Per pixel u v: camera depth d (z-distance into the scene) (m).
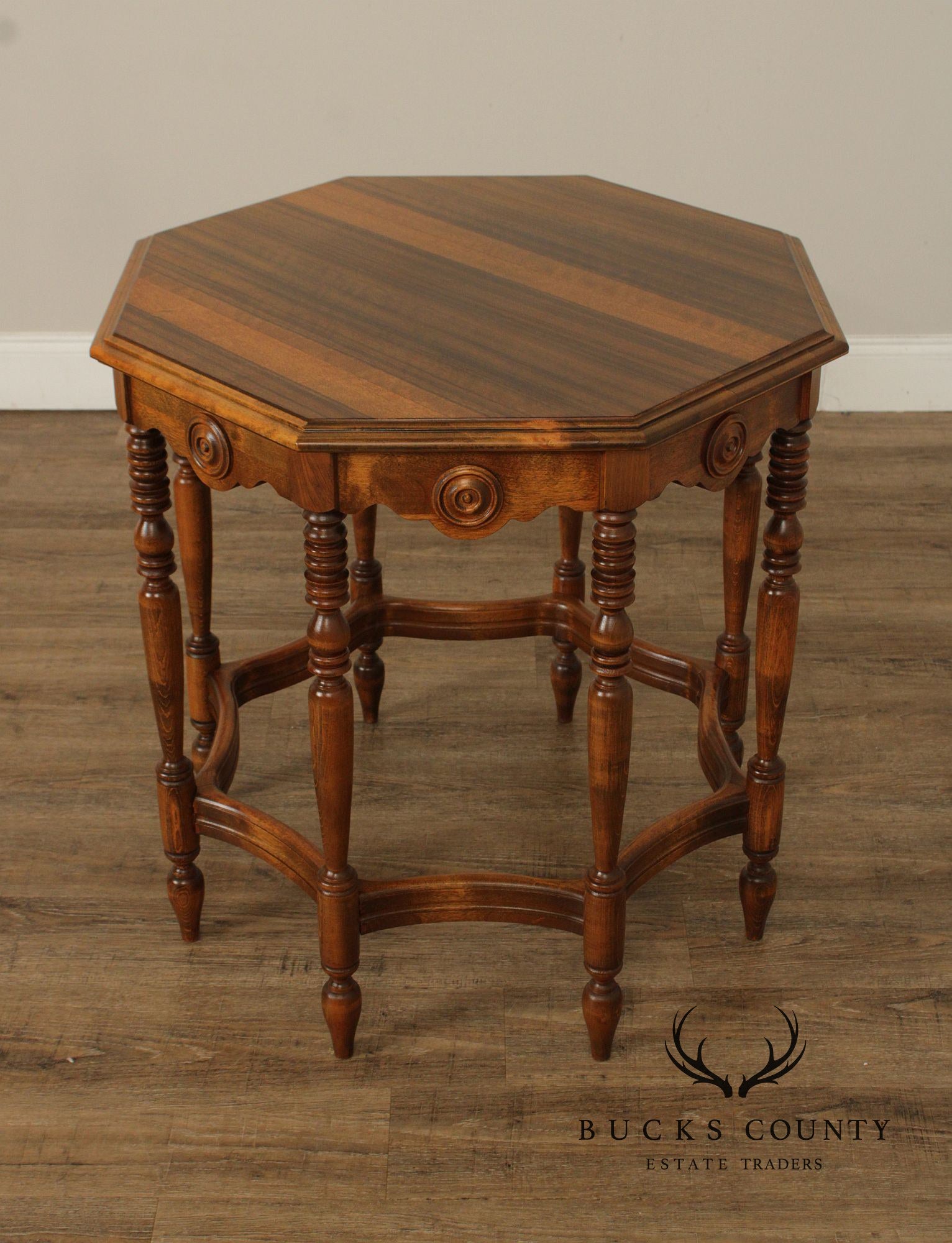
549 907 1.92
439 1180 1.82
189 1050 2.01
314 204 2.19
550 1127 1.90
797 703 2.72
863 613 3.00
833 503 3.42
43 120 3.59
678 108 3.60
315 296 1.83
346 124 3.64
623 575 1.62
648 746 2.62
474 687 2.80
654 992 2.10
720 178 3.70
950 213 3.68
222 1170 1.83
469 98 3.61
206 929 2.22
